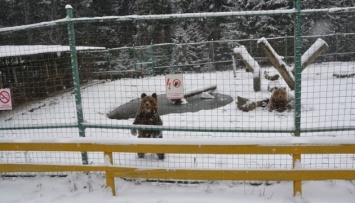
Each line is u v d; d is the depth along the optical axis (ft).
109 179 14.85
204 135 21.61
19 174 17.56
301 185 13.82
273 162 16.98
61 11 92.94
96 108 33.81
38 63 37.24
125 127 15.61
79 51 44.55
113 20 14.70
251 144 13.65
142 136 18.24
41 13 92.58
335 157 17.44
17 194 15.74
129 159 18.72
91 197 14.93
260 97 30.50
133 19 14.51
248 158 17.78
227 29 61.67
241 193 14.70
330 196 13.97
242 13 13.73
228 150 13.82
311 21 57.72
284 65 32.42
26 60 34.96
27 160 19.45
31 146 15.16
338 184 14.87
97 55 48.03
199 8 87.15
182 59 45.85
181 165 17.34
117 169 14.62
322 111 26.50
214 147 13.88
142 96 18.43
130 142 14.37
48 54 38.47
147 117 18.07
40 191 15.85
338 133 21.11
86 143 14.73
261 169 13.67
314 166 16.34
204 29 62.28
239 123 25.53
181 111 31.22
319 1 69.51
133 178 15.17
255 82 35.09
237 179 13.84
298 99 14.32
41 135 23.82
